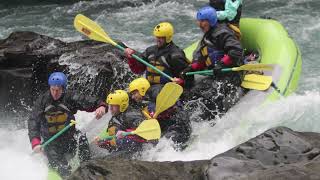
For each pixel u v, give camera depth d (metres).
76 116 11.34
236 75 10.92
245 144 7.97
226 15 11.20
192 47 12.90
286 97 10.75
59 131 9.20
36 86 12.08
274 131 8.19
